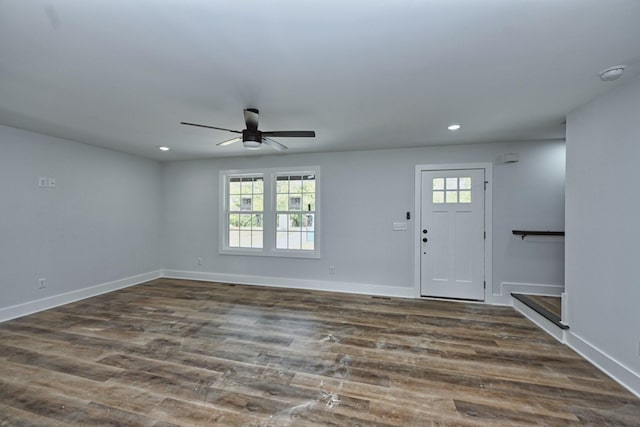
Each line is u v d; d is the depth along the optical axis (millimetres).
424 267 4355
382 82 2203
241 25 1519
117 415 1813
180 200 5523
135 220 5090
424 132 3539
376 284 4543
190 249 5480
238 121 3133
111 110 2807
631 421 1783
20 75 2088
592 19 1468
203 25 1521
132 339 2885
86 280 4289
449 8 1396
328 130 3449
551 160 3875
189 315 3574
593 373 2305
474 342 2859
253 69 1999
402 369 2363
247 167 5145
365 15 1444
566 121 2863
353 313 3676
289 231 5039
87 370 2318
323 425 1743
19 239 3500
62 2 1350
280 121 3117
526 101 2551
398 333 3068
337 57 1844
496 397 2012
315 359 2516
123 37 1624
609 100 2309
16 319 3402
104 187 4551
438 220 4297
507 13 1431
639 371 2023
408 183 4406
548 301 3613
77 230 4160
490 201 4074
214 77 2117
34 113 2904
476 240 4145
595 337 2439
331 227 4734
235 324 3289
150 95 2443
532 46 1719
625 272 2143
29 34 1589
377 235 4535
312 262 4836
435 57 1846
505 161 3969
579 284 2635
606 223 2324
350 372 2314
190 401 1951
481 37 1630
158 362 2449
